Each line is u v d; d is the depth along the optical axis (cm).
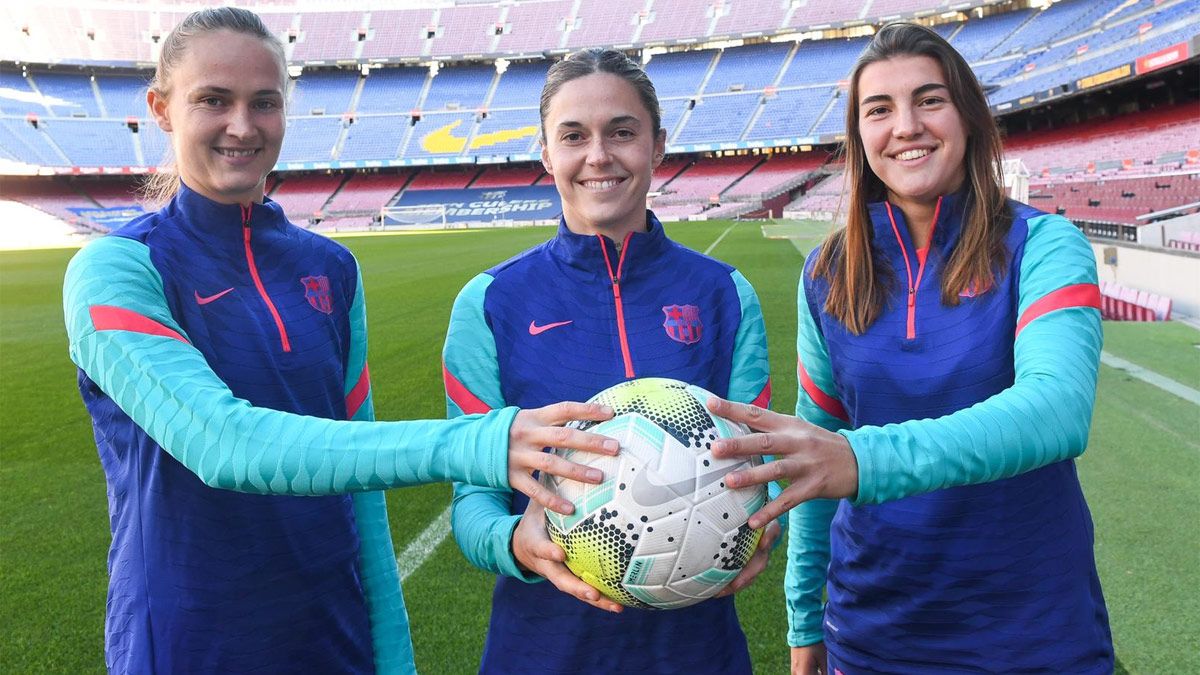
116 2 5056
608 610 172
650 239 201
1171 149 2475
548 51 5234
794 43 5031
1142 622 292
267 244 195
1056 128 3469
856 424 195
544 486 153
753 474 129
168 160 212
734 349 203
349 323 218
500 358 197
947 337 178
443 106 5266
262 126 187
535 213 4712
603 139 190
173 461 171
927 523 180
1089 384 144
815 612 229
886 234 189
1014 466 132
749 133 4553
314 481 137
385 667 210
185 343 159
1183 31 2541
